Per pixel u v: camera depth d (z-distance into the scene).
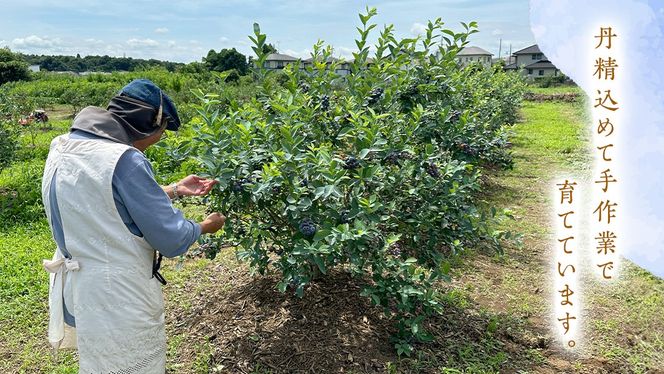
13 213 6.25
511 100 14.75
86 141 2.05
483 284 4.43
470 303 4.03
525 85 23.02
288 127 2.99
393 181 3.18
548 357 3.40
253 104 3.71
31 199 6.69
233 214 3.38
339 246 2.78
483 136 5.23
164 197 2.09
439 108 4.00
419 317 3.13
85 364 2.13
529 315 3.94
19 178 7.82
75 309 2.10
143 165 2.04
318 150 2.95
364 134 3.19
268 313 3.54
